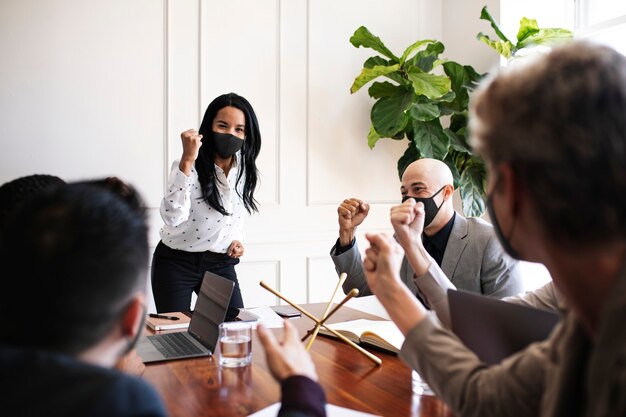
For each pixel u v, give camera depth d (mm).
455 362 988
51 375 627
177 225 2654
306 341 1818
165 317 2174
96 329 689
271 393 1320
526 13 4227
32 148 3566
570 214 653
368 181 4543
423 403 1268
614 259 663
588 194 638
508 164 709
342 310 2330
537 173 668
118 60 3738
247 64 4090
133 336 755
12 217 730
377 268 1107
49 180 1264
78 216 701
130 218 741
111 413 605
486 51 4312
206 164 2816
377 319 2133
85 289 671
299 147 4285
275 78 4188
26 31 3533
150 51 3814
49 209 707
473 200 4082
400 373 1485
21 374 625
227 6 4020
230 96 2869
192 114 3938
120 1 3734
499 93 720
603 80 647
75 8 3635
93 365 656
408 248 1480
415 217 1595
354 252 2277
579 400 729
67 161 3643
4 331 670
